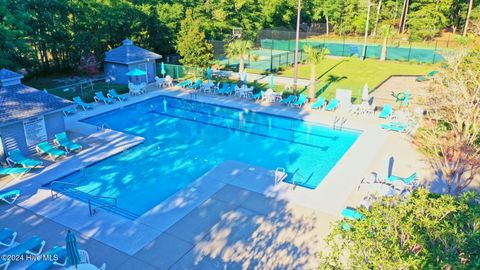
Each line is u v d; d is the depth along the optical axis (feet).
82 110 85.20
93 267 32.60
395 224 23.08
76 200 48.08
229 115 85.56
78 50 118.01
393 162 57.72
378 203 26.11
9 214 44.29
